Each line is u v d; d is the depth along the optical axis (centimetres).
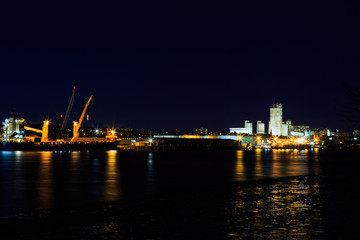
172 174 8806
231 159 17525
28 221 3359
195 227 3070
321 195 4953
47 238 2766
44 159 15438
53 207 4144
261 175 8538
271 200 4519
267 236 2762
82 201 4581
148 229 3011
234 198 4712
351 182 6769
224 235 2805
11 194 5231
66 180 7238
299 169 10531
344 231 2872
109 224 3198
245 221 3275
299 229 2955
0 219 3456
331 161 15650
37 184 6525
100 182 6894
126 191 5569
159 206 4125
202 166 12038
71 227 3097
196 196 4938
